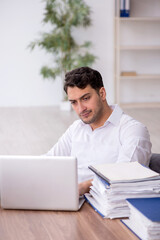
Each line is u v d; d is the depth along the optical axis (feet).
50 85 24.91
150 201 4.52
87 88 5.84
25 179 5.00
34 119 20.95
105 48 24.61
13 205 5.10
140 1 23.90
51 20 22.44
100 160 6.50
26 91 24.90
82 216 4.82
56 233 4.41
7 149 15.14
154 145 15.10
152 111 22.53
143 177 4.74
